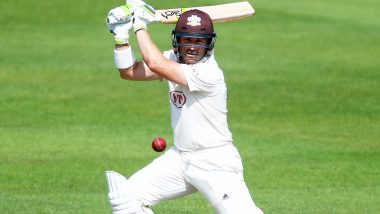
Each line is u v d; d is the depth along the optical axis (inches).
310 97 2226.9
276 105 2146.9
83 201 1369.3
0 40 2878.9
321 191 1455.5
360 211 1314.0
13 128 1916.8
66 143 1796.3
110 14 991.6
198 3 3380.9
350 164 1644.9
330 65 2596.0
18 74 2454.5
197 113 989.8
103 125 1957.4
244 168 1609.3
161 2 3378.4
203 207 1347.2
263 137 1856.5
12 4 3344.0
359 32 3070.9
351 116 2048.5
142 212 1003.3
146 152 1733.5
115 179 1003.9
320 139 1846.7
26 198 1384.1
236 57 2684.5
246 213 977.5
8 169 1590.8
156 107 2134.6
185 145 1005.2
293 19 3257.9
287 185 1499.8
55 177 1542.8
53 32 3006.9
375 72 2513.5
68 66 2556.6
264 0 3570.4
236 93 2257.6
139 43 973.8
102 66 2564.0
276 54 2736.2
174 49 1007.0
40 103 2153.1
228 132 1012.5
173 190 1021.2
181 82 965.8
